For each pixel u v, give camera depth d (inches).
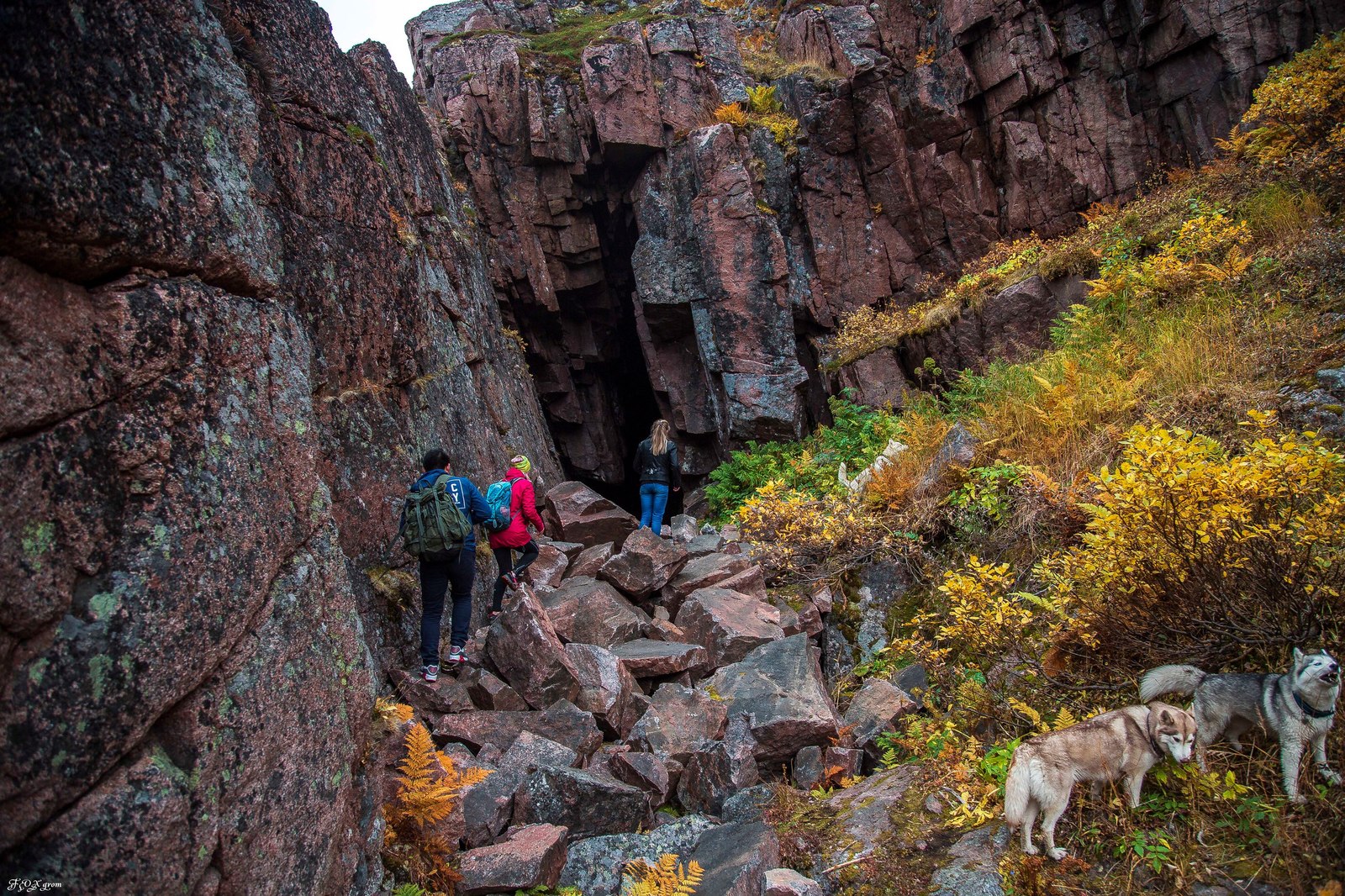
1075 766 118.4
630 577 245.9
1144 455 141.6
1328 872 102.1
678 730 178.4
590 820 146.9
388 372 225.5
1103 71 454.6
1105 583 149.4
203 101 103.0
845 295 488.7
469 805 145.9
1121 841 117.1
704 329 491.5
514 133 540.1
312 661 108.3
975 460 247.1
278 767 96.0
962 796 136.4
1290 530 133.4
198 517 89.0
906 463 274.5
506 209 543.2
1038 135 465.1
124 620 76.7
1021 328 376.5
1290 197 283.7
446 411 266.4
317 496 119.6
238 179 108.5
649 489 345.4
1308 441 177.9
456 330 317.1
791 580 250.8
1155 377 239.8
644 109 509.4
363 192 225.3
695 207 488.1
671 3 586.6
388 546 201.3
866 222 491.5
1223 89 413.7
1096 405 236.2
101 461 78.5
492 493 233.8
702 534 335.3
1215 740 125.9
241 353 104.0
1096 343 287.9
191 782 82.0
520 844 134.6
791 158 496.1
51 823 68.7
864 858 132.2
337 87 229.9
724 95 522.3
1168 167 439.2
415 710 177.8
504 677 187.2
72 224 76.2
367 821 119.3
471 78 538.6
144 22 92.8
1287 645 130.4
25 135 71.9
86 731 71.4
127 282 85.0
